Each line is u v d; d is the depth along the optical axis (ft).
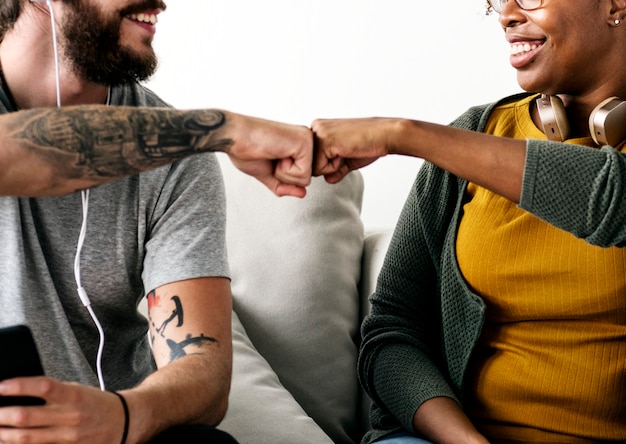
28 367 3.63
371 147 4.52
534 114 5.38
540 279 4.99
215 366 4.51
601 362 4.92
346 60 8.48
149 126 4.06
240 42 8.50
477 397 5.20
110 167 4.02
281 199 6.67
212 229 4.94
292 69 8.51
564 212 4.46
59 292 4.75
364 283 6.81
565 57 5.04
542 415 5.01
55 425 3.68
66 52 4.67
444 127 4.57
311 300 6.42
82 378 4.73
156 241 4.89
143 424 3.97
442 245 5.51
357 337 6.66
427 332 5.63
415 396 5.19
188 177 5.01
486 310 5.15
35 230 4.65
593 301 4.90
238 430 5.50
